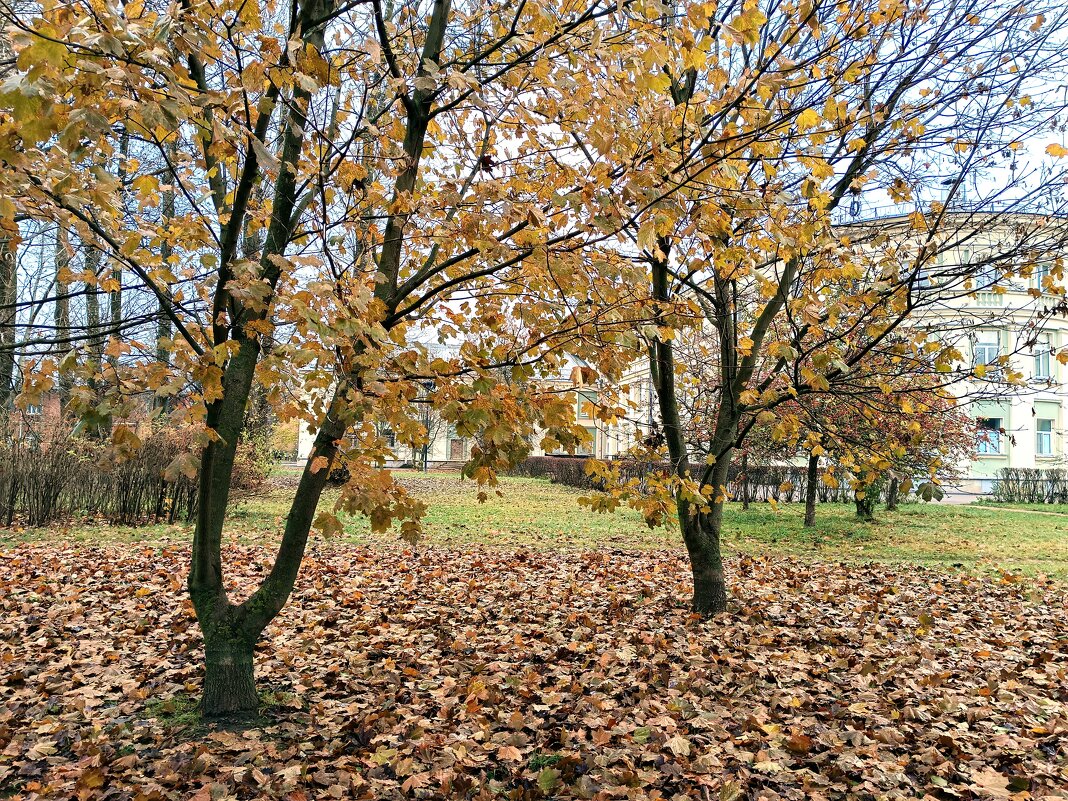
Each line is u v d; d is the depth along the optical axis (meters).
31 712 3.97
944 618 6.52
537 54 3.74
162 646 5.25
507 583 8.02
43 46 2.02
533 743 3.61
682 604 6.88
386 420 3.34
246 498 16.55
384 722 3.82
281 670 4.71
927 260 4.91
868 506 15.85
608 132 3.22
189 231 3.71
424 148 4.52
